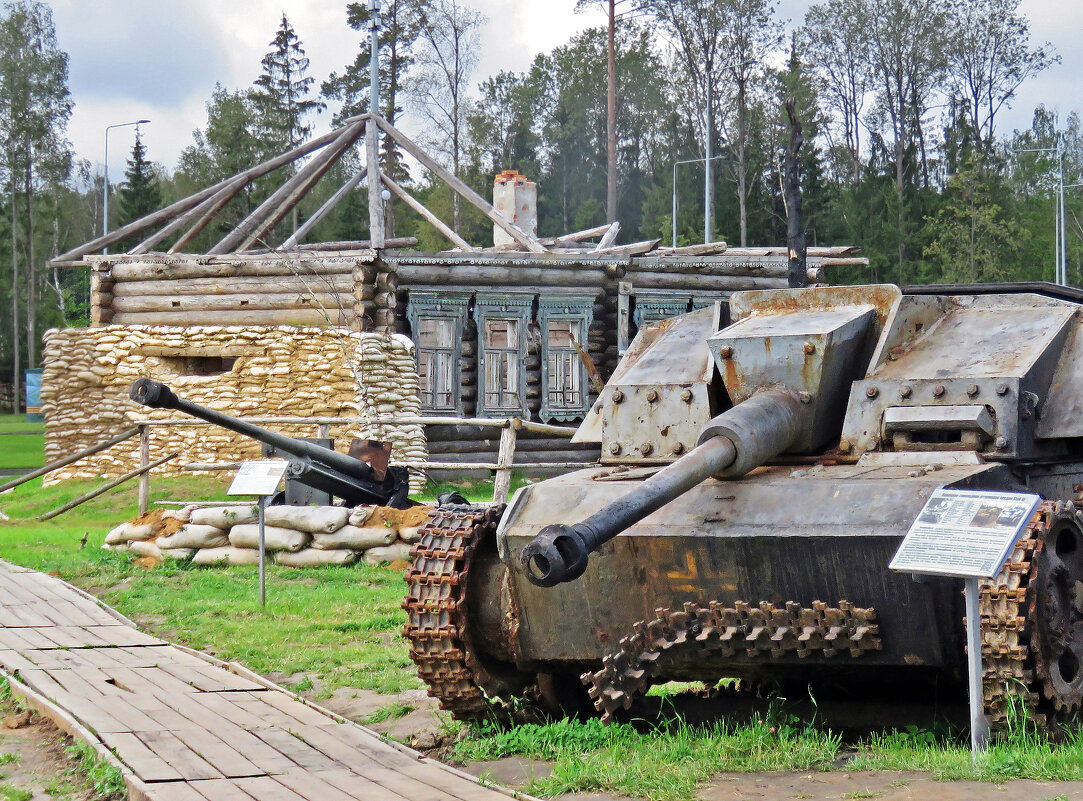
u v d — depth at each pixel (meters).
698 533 6.93
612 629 7.37
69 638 11.05
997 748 6.23
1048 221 62.47
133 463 22.83
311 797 6.36
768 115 57.44
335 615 12.19
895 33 57.41
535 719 8.10
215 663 10.12
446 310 23.86
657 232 57.94
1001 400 7.10
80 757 7.41
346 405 21.95
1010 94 59.31
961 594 6.65
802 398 7.48
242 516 15.27
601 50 67.56
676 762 6.78
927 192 58.06
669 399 8.09
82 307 74.19
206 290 23.38
